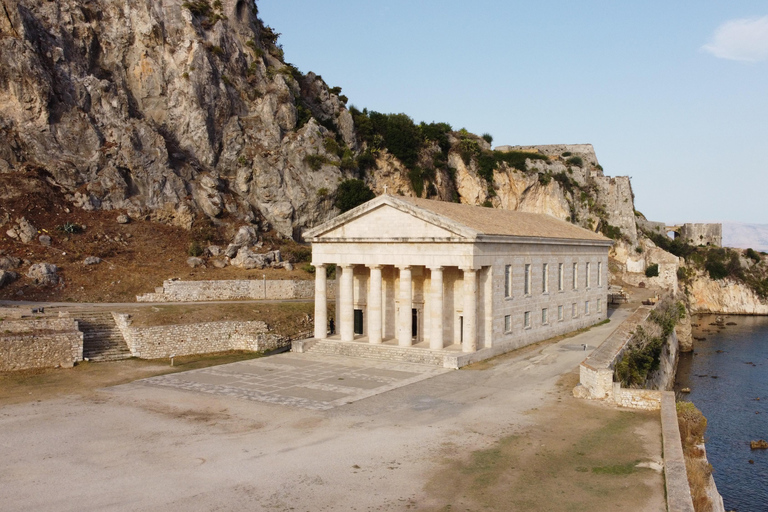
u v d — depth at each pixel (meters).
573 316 67.56
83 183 79.44
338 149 98.25
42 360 46.19
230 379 44.03
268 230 89.38
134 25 93.25
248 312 60.66
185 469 26.14
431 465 26.39
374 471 25.75
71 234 72.69
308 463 26.75
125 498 23.11
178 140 92.00
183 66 93.56
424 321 55.66
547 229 64.56
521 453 27.75
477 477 25.00
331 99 110.31
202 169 90.69
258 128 95.06
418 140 115.88
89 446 29.28
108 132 84.38
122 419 33.91
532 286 57.91
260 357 53.19
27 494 23.56
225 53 97.94
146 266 71.38
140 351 51.62
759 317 141.25
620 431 30.81
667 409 32.72
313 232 55.44
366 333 58.12
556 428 31.41
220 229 83.62
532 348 55.06
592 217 137.50
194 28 95.19
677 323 93.44
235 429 31.95
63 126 81.06
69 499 23.05
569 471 25.56
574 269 68.19
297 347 54.94
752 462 47.28
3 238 68.31
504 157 128.62
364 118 111.06
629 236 139.00
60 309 55.72
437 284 49.69
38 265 64.12
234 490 23.83
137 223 79.31
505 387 40.62
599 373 36.88
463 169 123.81
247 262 76.75
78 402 37.62
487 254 50.16
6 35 80.06
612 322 74.88
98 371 46.25
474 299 48.78
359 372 46.12
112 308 57.66
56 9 87.12
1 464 26.89
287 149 94.25
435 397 38.31
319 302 56.31
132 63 93.31
